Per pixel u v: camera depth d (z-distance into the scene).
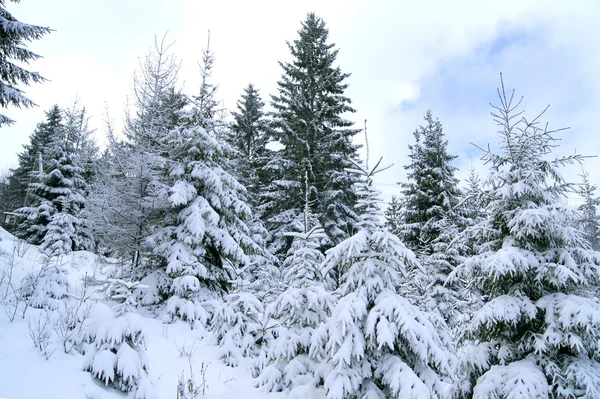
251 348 7.94
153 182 10.90
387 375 4.86
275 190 20.73
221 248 10.91
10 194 35.25
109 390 4.75
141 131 13.21
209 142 11.41
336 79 20.86
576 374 5.00
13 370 4.30
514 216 6.46
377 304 5.33
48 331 5.53
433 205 19.09
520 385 5.11
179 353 7.16
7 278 8.24
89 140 24.69
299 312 6.68
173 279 9.84
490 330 6.38
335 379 4.87
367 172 6.39
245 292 8.68
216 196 11.11
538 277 5.82
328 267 5.98
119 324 5.17
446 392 6.45
